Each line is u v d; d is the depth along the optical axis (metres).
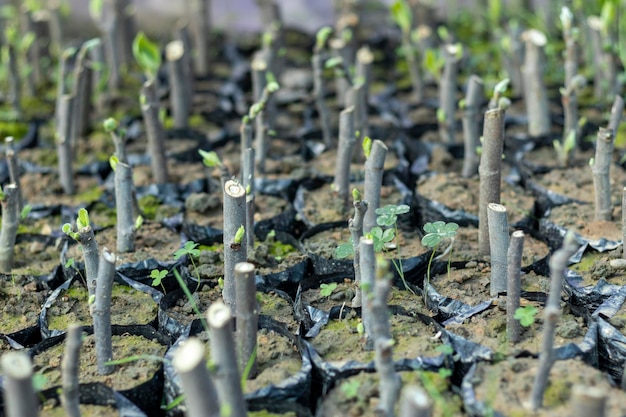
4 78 1.85
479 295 1.29
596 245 1.35
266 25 1.98
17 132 1.71
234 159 1.62
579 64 1.91
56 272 1.36
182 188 1.54
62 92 1.63
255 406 1.17
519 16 1.96
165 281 1.35
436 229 1.28
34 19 1.84
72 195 1.53
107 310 1.18
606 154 1.36
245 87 1.96
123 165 1.34
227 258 1.23
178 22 2.09
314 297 1.30
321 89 1.60
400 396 1.16
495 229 1.25
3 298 1.32
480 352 1.20
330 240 1.39
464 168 1.54
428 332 1.24
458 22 2.16
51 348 1.25
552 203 1.47
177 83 1.67
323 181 1.52
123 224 1.36
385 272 1.09
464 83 1.89
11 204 1.33
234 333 1.25
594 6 1.83
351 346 1.22
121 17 1.92
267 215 1.46
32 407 1.05
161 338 1.25
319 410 1.16
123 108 1.79
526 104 1.75
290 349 1.23
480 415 1.14
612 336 1.22
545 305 1.26
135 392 1.19
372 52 2.05
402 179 1.56
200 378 1.04
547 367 1.12
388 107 1.82
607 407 1.14
